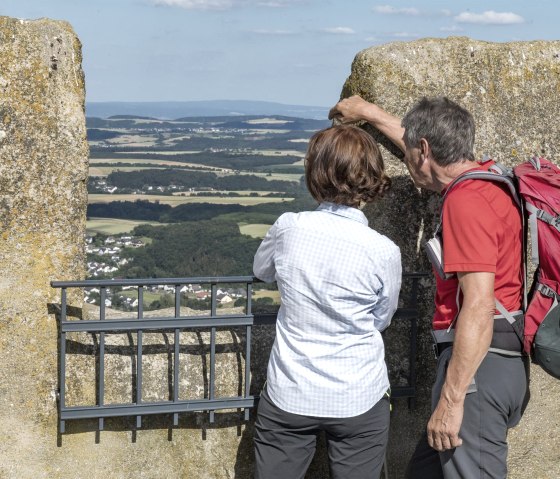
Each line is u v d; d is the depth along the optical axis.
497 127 3.21
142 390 2.91
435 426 2.31
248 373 2.92
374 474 2.54
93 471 2.89
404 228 3.11
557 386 3.37
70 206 2.75
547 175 2.37
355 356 2.41
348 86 3.16
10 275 2.71
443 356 2.45
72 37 2.72
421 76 3.09
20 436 2.80
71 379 2.84
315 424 2.44
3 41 2.64
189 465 2.99
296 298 2.40
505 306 2.36
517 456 3.35
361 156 2.39
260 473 2.58
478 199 2.27
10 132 2.65
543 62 3.29
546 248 2.35
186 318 2.77
